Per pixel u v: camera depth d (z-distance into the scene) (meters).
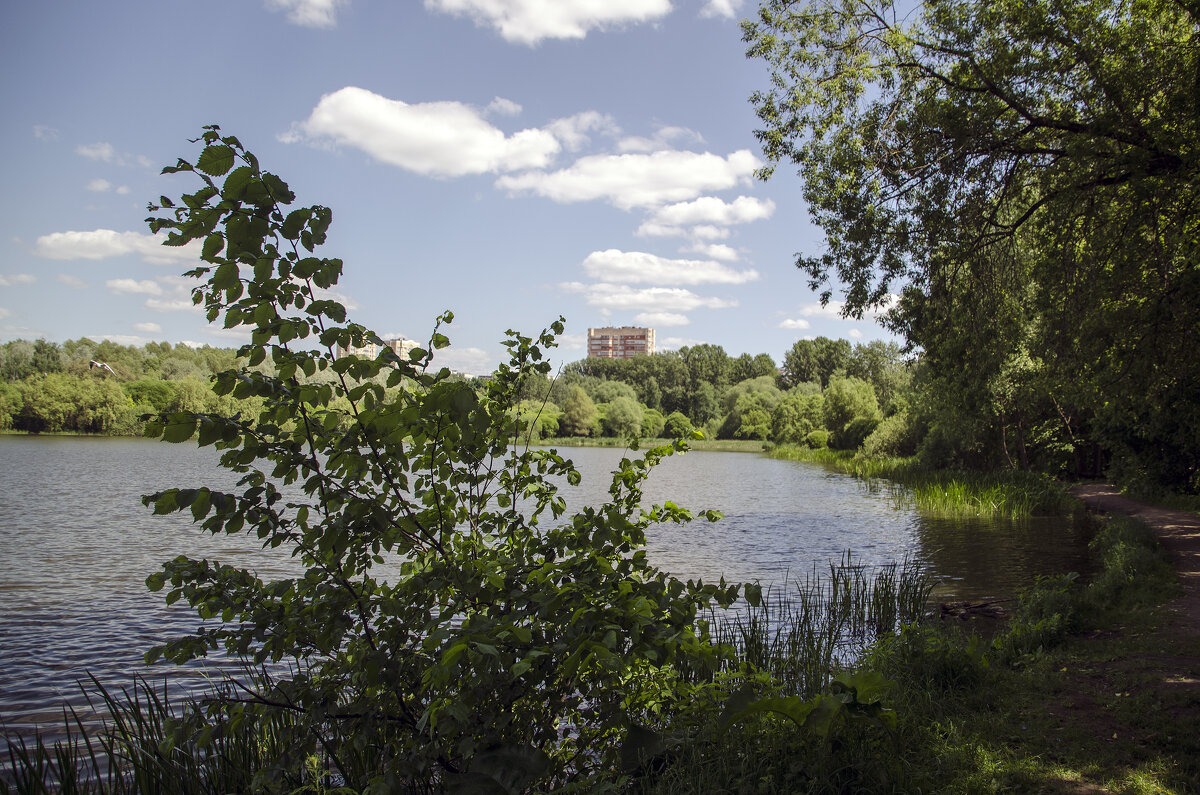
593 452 80.56
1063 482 28.56
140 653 9.01
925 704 5.54
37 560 15.30
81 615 10.91
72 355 100.31
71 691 7.64
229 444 3.03
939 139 12.70
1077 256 12.54
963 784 4.22
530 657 2.98
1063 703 5.66
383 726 3.44
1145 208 11.16
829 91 13.97
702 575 14.25
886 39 13.41
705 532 20.62
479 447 3.86
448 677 2.88
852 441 67.88
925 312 14.38
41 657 8.85
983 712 5.48
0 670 8.32
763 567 15.20
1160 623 8.19
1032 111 12.34
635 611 3.18
